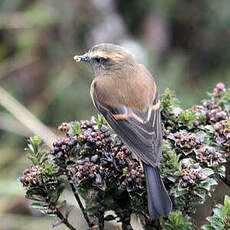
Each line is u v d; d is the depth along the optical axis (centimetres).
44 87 1552
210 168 757
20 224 1271
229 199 738
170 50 1652
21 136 1441
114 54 972
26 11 1572
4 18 1521
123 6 1634
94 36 1580
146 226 797
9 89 1549
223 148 804
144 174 750
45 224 1255
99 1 1583
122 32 1603
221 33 1639
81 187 767
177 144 779
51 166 761
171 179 723
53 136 1274
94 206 781
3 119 1409
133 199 761
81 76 1521
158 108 859
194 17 1645
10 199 1319
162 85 1497
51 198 777
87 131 789
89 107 1476
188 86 1581
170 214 717
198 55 1659
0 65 1552
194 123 842
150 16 1647
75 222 1177
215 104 899
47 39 1565
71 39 1573
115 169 770
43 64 1563
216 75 1616
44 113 1480
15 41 1595
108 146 793
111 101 902
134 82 919
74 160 778
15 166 1379
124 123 869
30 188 762
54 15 1550
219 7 1611
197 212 1084
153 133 807
